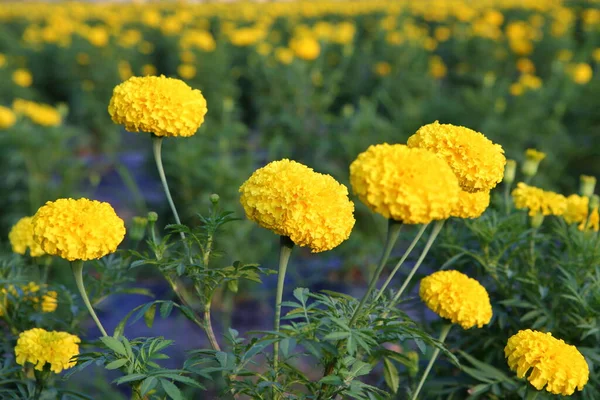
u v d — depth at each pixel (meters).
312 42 6.38
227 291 4.13
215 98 7.02
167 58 10.65
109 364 1.45
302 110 6.27
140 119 1.80
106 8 16.39
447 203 1.31
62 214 1.58
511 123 5.60
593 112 6.40
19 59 9.57
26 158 5.15
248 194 1.53
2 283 2.02
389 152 1.32
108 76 8.64
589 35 10.45
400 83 8.02
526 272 2.19
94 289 2.47
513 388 2.02
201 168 4.69
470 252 2.18
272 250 4.73
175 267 1.64
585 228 2.24
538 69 10.18
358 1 17.42
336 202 1.49
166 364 3.62
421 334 1.50
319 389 1.54
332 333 1.35
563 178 5.73
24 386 2.00
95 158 7.41
